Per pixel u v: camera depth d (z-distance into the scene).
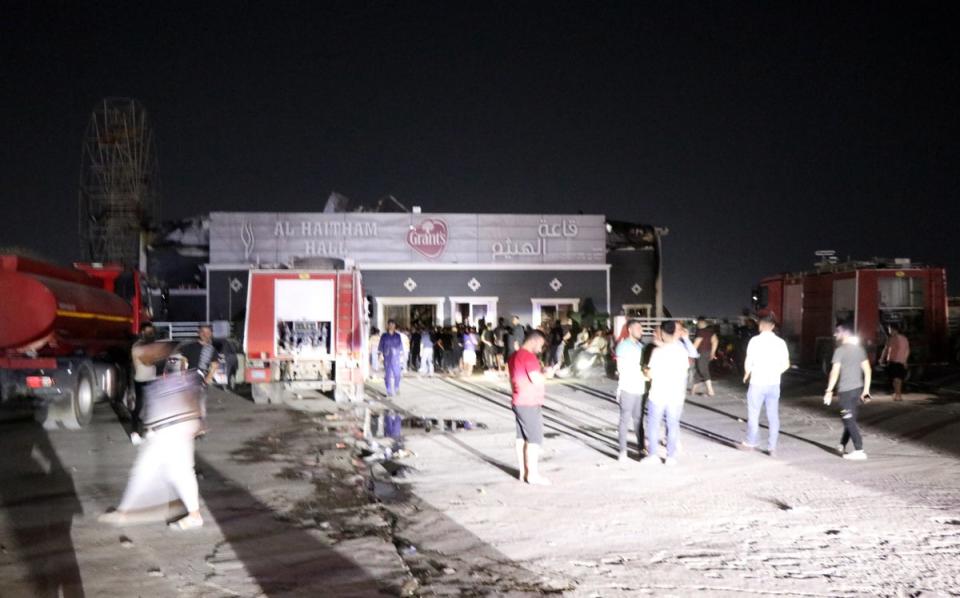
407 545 8.11
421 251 39.12
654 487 10.69
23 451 13.25
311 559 7.53
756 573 7.25
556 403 20.27
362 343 20.17
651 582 7.03
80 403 15.95
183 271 40.56
